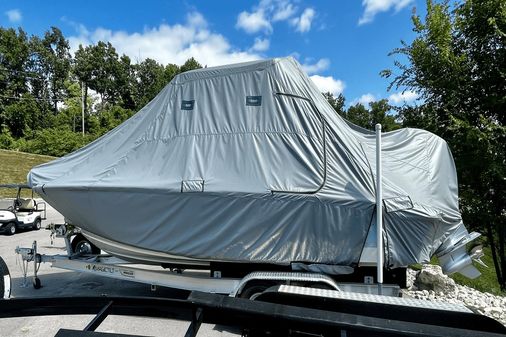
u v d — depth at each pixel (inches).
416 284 209.6
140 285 218.5
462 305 97.7
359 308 100.2
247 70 159.0
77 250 220.5
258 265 149.2
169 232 147.0
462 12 277.3
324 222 136.5
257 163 145.6
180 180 146.9
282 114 151.0
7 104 2017.7
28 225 433.7
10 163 1068.5
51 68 2588.6
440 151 167.8
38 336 147.8
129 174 155.6
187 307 80.4
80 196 155.8
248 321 78.5
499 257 293.9
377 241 129.0
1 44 2348.7
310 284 133.1
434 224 135.8
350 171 141.6
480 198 256.8
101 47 2723.9
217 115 156.9
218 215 142.3
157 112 165.8
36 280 209.3
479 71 273.1
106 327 157.8
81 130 2036.2
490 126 243.0
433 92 290.0
